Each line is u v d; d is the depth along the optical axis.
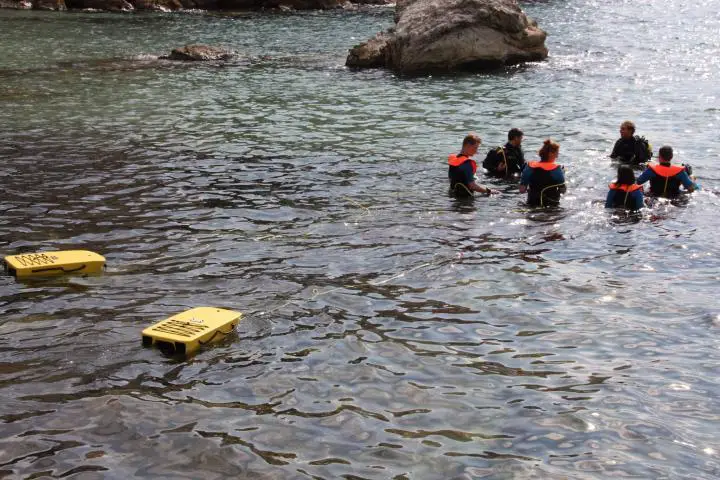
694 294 8.69
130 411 6.17
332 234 10.74
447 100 21.16
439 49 26.14
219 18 42.41
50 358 7.04
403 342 7.48
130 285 8.80
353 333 7.65
